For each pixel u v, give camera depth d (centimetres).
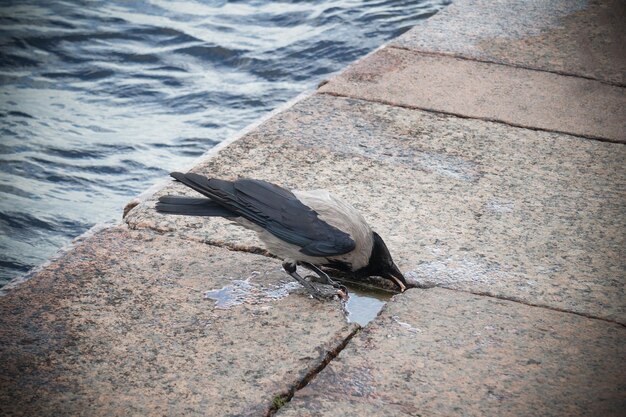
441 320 534
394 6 1375
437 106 819
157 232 623
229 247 608
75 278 566
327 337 516
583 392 472
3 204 935
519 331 524
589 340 516
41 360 491
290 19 1351
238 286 564
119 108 1145
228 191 539
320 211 541
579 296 557
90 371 483
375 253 554
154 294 552
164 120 1117
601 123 795
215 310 539
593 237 622
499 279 574
